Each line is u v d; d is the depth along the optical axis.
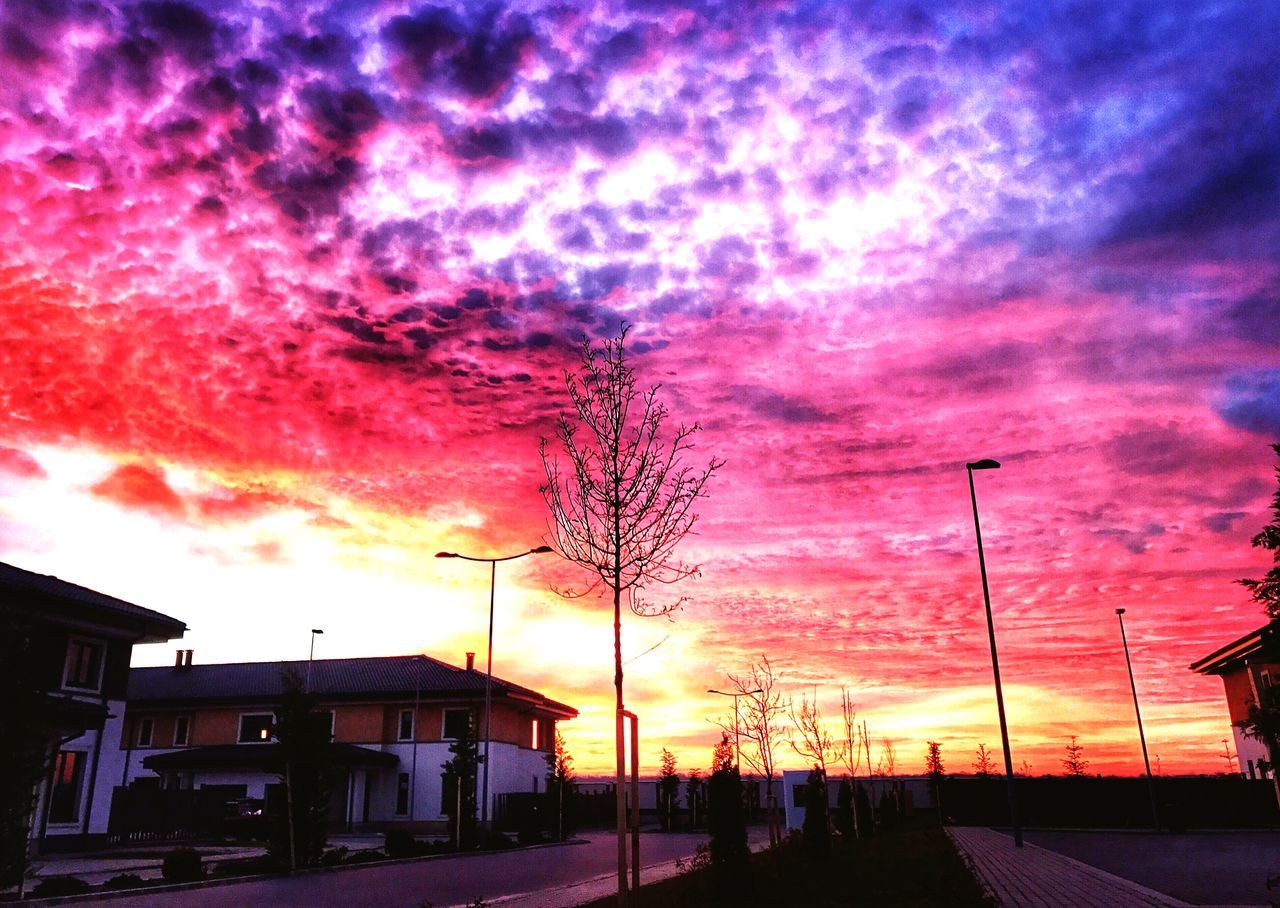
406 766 47.91
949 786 54.66
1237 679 46.53
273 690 50.66
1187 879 19.28
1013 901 14.77
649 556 11.97
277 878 21.94
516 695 48.50
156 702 50.19
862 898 14.75
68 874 21.44
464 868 25.59
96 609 28.92
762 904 14.20
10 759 12.32
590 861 28.62
